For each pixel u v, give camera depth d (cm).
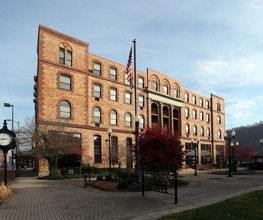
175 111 4269
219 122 5359
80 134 2564
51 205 862
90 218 662
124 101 3175
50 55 2445
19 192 1199
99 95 2895
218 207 710
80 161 2484
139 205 809
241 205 733
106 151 2670
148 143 1515
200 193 1074
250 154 5959
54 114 2378
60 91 2466
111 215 686
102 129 2812
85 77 2712
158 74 3800
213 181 1675
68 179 1930
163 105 3875
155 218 625
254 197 884
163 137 1516
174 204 814
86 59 2758
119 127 3031
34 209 800
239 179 1839
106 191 1172
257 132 15475
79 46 2717
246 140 15125
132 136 3155
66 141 2108
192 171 3262
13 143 1247
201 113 4844
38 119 2236
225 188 1256
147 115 3503
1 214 738
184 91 4397
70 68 2581
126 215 680
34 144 1992
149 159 1485
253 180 1736
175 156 1479
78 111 2586
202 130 4797
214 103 5247
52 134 2045
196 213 642
